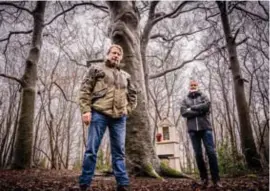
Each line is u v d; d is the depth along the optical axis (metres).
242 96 10.69
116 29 7.21
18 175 7.07
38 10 12.20
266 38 11.77
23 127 10.85
